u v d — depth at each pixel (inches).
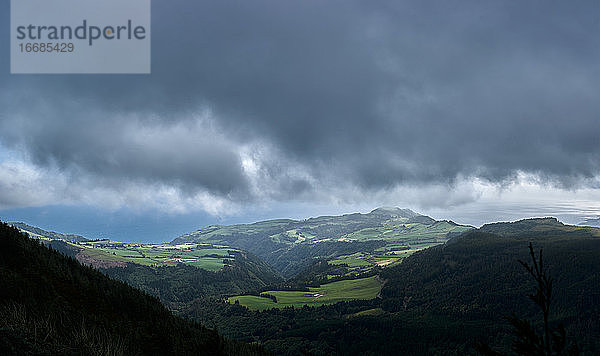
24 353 1248.8
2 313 1541.6
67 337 1624.0
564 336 479.5
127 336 2426.2
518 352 503.8
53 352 1358.3
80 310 2439.7
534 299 500.7
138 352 2268.7
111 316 2655.0
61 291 2578.7
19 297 2076.8
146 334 2672.2
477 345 553.3
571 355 471.8
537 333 494.9
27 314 1803.6
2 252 2640.3
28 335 1389.0
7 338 1282.0
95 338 1738.4
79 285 2815.0
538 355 487.5
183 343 2886.3
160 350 2566.4
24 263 2650.1
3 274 2310.5
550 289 493.4
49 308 2132.1
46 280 2549.2
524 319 515.5
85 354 1470.2
